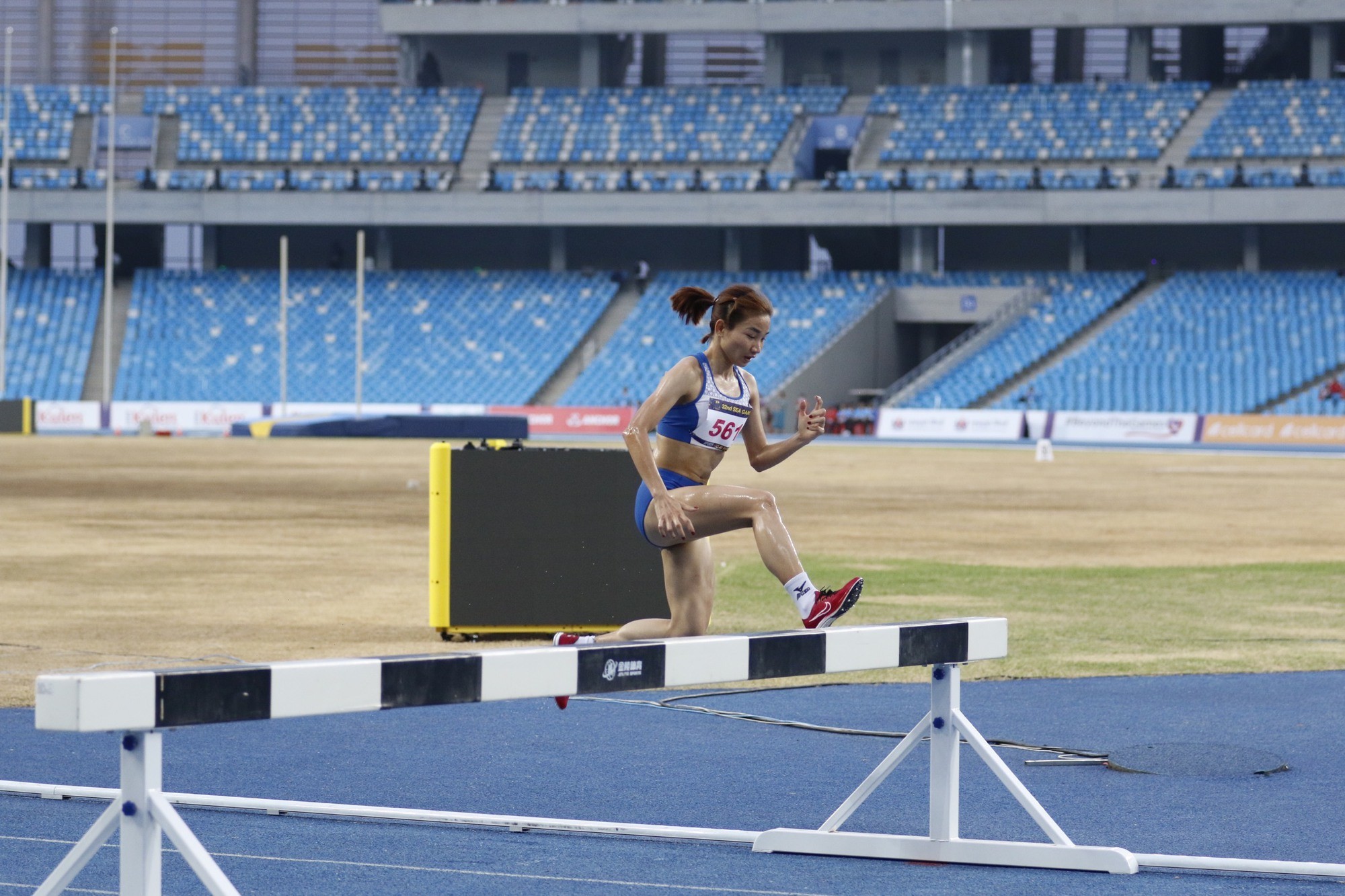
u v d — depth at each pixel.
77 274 167.88
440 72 179.38
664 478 16.45
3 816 17.67
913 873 15.59
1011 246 166.88
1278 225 159.62
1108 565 46.94
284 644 31.19
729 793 19.30
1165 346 144.62
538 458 31.88
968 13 159.38
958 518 63.78
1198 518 64.25
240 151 170.88
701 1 165.38
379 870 15.52
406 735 23.11
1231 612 36.69
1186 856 15.91
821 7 162.62
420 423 136.12
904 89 168.12
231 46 181.38
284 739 22.70
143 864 11.34
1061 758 21.17
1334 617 36.03
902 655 15.41
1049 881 15.27
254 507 67.06
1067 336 149.38
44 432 147.75
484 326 160.88
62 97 174.50
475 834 17.09
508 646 31.14
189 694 10.73
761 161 164.00
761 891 14.84
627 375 153.00
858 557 48.78
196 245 175.88
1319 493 78.38
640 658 13.47
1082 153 158.25
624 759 21.38
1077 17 156.62
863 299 156.88
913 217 153.75
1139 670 28.75
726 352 16.41
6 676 27.34
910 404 147.12
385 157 169.25
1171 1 153.75
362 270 157.38
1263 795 19.06
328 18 181.38
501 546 31.78
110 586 40.97
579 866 15.70
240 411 147.62
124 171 172.62
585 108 171.88
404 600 38.41
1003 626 16.61
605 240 173.50
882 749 22.11
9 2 181.62
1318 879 15.20
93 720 10.19
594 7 166.75
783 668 14.41
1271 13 152.12
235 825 17.45
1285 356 141.50
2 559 47.56
